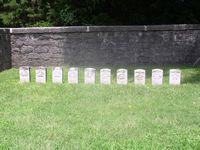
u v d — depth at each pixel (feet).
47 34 54.03
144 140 23.36
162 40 54.70
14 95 36.06
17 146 22.75
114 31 54.08
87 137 24.26
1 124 26.86
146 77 44.24
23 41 54.03
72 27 53.83
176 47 54.95
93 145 22.75
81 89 37.76
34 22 63.41
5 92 37.22
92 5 61.67
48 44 54.24
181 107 31.53
